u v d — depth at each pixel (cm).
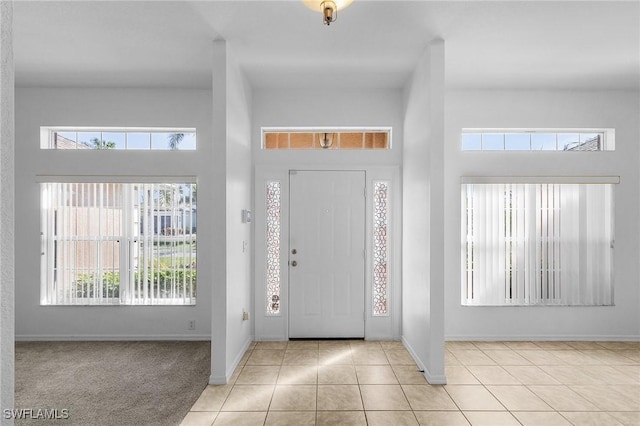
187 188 454
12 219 71
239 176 388
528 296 455
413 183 398
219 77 333
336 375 348
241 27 310
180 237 453
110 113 452
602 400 302
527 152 459
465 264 457
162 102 454
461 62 380
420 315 366
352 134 467
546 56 365
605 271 459
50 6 276
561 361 387
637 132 461
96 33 318
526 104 461
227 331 337
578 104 461
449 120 459
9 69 71
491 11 284
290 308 455
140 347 425
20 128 448
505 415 278
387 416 275
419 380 338
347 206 457
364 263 457
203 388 321
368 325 454
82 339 448
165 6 278
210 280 452
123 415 278
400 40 332
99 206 450
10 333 70
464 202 457
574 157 459
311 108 457
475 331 456
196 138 454
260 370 360
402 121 454
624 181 459
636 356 403
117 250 450
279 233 457
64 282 449
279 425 263
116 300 450
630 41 333
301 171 458
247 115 428
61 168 448
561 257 457
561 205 459
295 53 359
